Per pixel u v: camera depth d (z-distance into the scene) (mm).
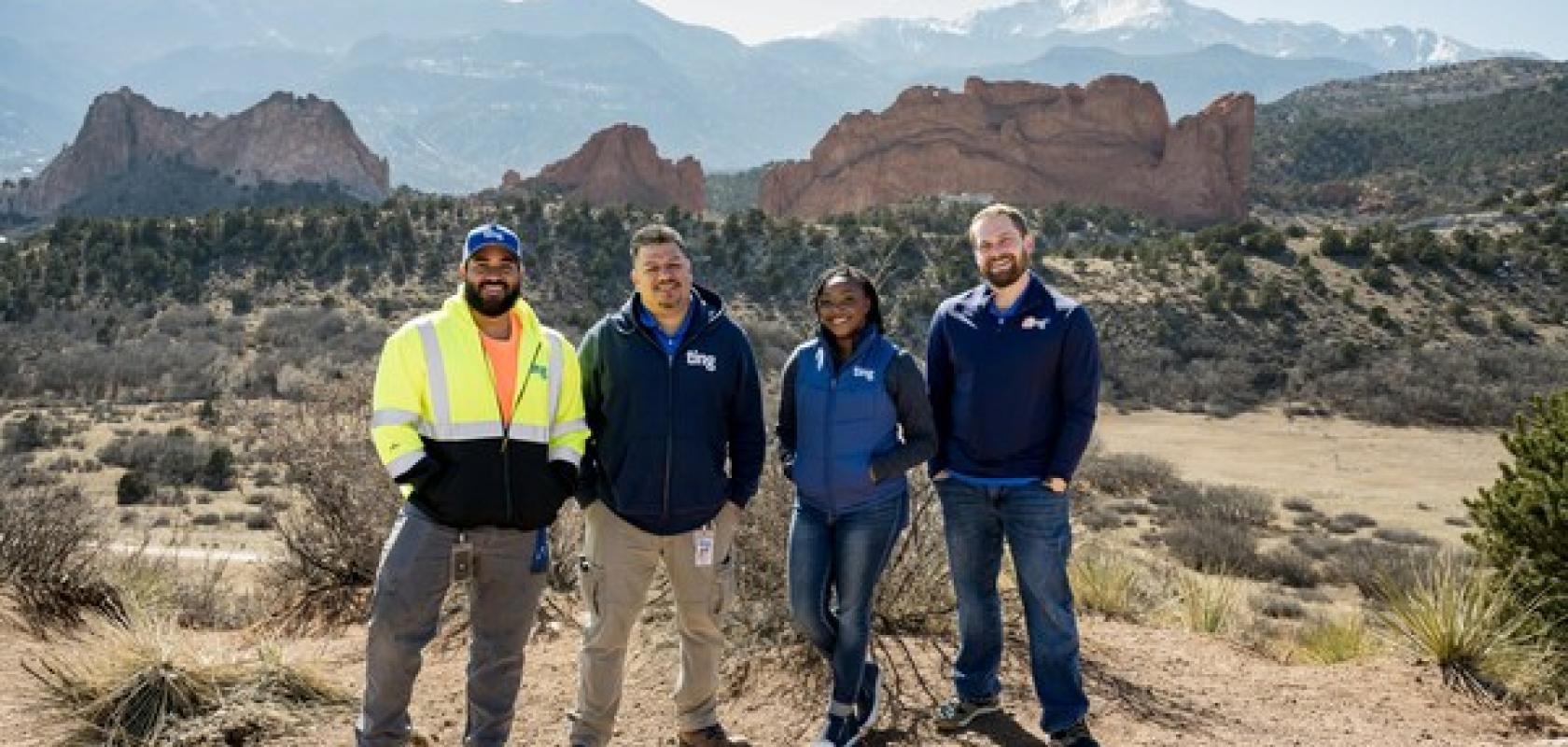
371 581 8156
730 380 4348
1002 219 4531
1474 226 119562
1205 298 88750
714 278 92562
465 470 3859
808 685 5211
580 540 8164
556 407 4062
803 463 4531
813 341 4684
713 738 4535
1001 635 4836
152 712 4719
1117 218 142375
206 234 100625
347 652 6449
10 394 68000
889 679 5258
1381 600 16438
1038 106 196250
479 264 3885
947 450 4746
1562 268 92250
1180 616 7801
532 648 6340
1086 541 10383
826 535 4559
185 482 41594
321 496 8227
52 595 7633
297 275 95125
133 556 9070
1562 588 6473
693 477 4250
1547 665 5949
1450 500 44250
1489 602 6504
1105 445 52469
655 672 5402
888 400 4441
